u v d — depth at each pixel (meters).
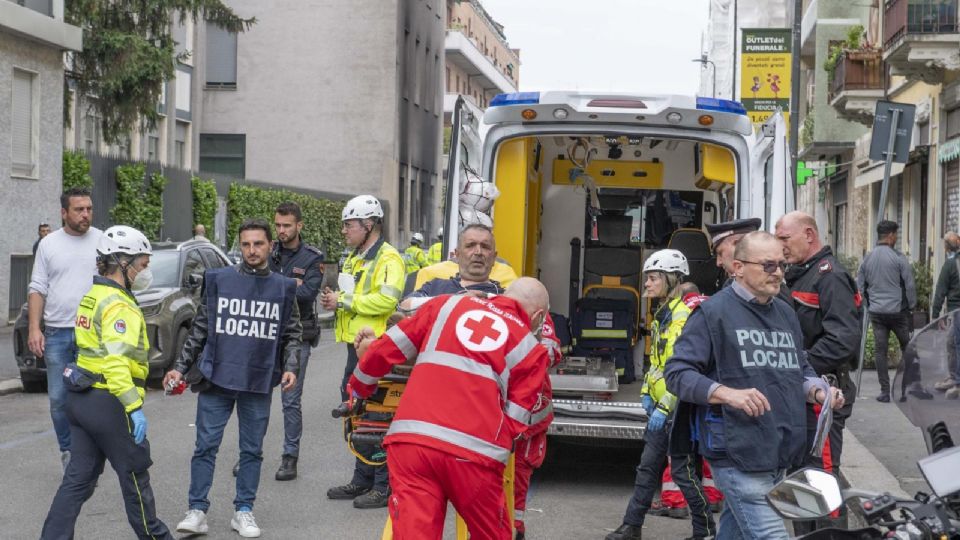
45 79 23.47
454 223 9.18
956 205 22.22
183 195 30.39
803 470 4.10
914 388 4.61
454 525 8.30
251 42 44.94
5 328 21.83
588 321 11.34
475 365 5.39
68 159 24.30
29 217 23.05
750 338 5.40
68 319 9.32
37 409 13.35
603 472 10.21
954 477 3.97
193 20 27.39
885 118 12.43
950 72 22.59
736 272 5.48
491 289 7.13
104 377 6.61
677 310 7.36
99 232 9.58
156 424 12.24
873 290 13.57
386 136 44.62
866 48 27.77
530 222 11.35
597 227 11.88
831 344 6.61
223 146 45.19
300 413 9.71
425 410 5.37
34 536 7.68
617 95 9.23
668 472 8.55
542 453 7.13
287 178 44.97
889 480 8.83
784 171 9.04
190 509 7.73
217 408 7.70
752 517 5.34
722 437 5.37
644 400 7.57
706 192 12.11
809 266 6.77
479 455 5.32
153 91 25.66
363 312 8.97
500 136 9.42
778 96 25.05
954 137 22.47
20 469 9.89
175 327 15.34
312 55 44.78
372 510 8.59
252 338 7.66
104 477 9.61
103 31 24.97
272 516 8.36
